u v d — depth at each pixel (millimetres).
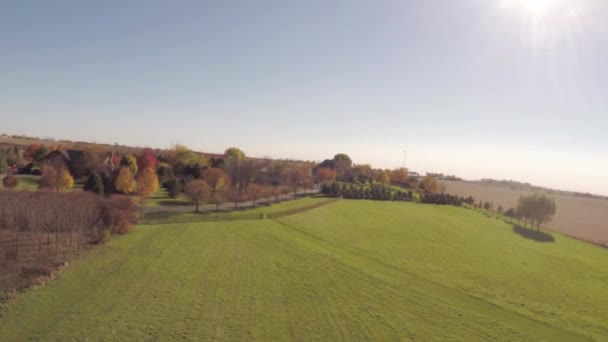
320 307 27078
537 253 54938
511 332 26078
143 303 25016
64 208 40312
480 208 106438
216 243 41938
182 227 48250
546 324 28391
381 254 44562
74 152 81938
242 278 31594
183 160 99750
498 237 64875
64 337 19953
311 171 138625
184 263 34031
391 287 32844
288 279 32375
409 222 69500
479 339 24391
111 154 90562
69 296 25047
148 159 85688
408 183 145500
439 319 26953
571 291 37812
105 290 26562
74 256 33344
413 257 44656
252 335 22125
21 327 20609
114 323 21953
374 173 155000
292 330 23219
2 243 34875
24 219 39594
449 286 35062
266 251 40531
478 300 32125
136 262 33156
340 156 151500
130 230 43906
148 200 67562
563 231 81500
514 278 40125
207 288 28672
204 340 21031
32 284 26250
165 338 20875
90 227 41250
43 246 35125
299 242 46062
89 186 58281
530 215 78000
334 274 34875
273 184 103875
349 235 53344
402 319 26312
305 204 76812
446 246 52531
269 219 58875
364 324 24938
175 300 25969
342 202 86125
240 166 91125
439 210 91688
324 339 22406
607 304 34781
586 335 27109
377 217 71062
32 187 65000
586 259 54375
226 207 66875
